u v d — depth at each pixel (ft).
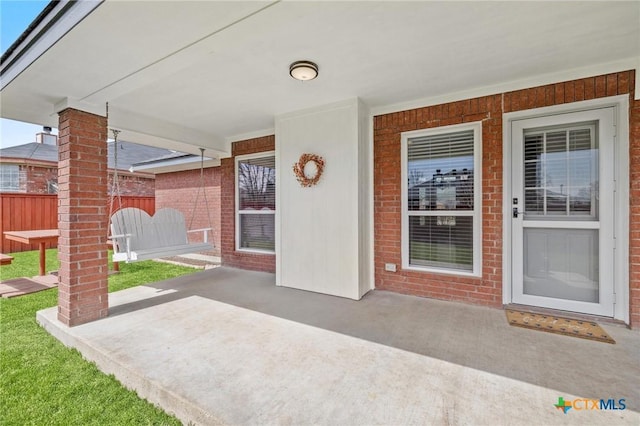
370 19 6.90
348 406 5.69
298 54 8.58
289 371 6.87
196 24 6.28
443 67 9.46
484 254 11.16
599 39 7.86
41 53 7.35
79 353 8.50
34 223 26.91
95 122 10.30
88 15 5.90
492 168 10.97
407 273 12.76
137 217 14.58
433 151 12.32
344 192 12.47
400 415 5.44
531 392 6.03
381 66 9.37
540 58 8.91
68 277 9.51
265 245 17.94
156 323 9.73
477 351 7.72
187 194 25.73
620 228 9.21
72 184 9.62
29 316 11.12
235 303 11.78
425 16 6.82
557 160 10.20
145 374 6.74
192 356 7.56
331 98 12.17
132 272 18.17
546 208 10.37
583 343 8.08
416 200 12.70
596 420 5.26
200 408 5.62
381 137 13.23
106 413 6.08
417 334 8.79
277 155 14.28
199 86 10.77
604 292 9.52
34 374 7.41
